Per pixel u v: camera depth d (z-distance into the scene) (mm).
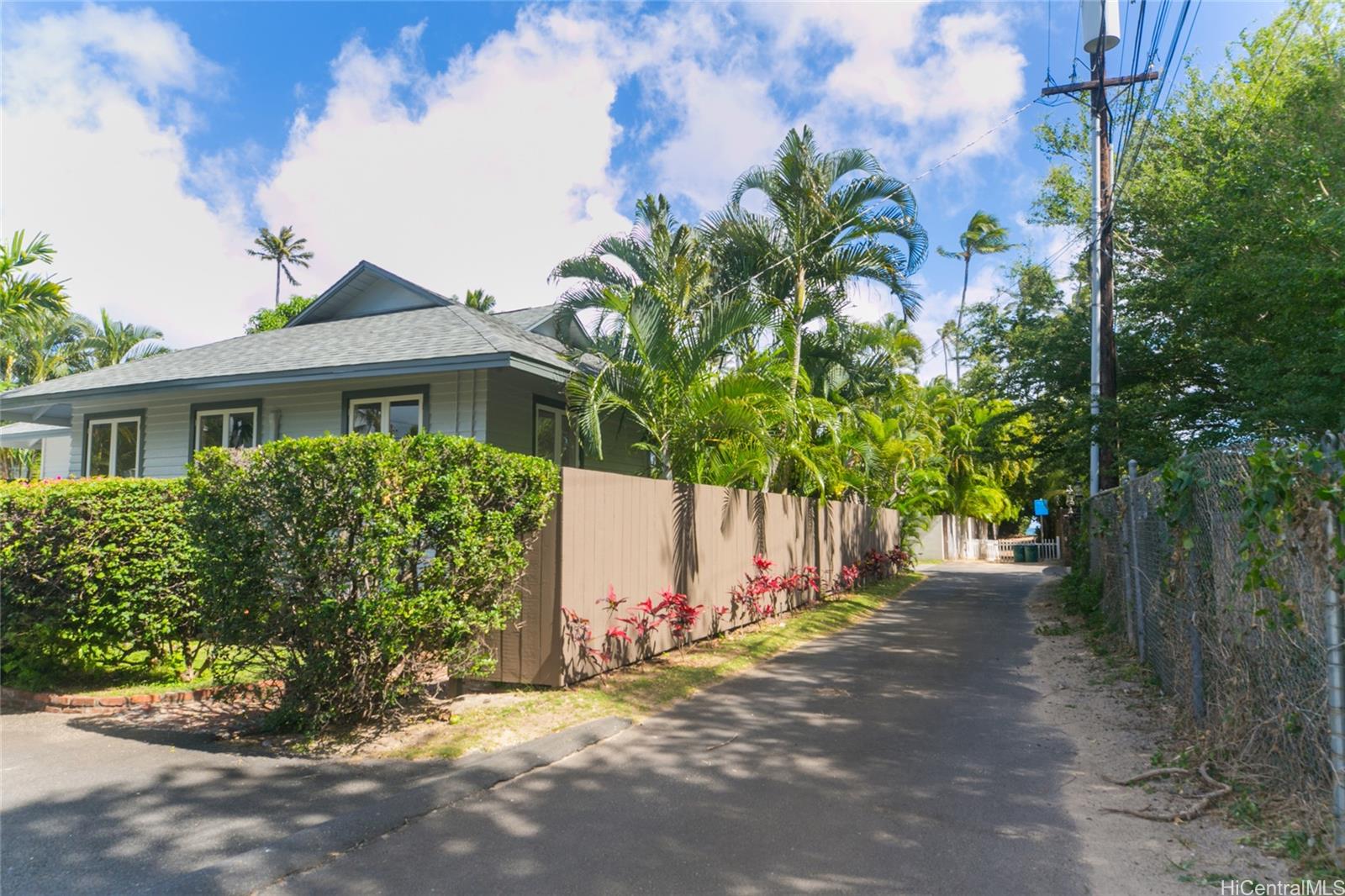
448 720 6473
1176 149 16969
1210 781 4863
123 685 7547
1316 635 4133
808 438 15414
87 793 4938
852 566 18094
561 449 14250
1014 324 20906
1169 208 16266
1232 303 12984
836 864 4004
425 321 14039
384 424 12875
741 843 4262
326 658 5848
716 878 3855
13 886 3746
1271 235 11898
